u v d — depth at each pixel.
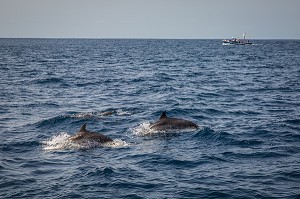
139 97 33.75
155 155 17.09
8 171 14.96
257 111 27.50
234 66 72.00
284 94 35.84
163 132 21.16
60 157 16.89
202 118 25.12
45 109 27.95
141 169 15.24
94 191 13.02
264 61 87.25
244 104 30.36
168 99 32.38
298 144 18.77
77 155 17.20
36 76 50.84
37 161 16.30
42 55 112.69
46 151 17.83
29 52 132.25
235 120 24.53
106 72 58.88
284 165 15.55
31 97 33.41
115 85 42.50
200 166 15.58
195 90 38.34
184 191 12.99
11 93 35.56
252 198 12.35
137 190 13.10
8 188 13.23
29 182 13.82
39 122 23.41
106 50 158.62
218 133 20.53
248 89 39.19
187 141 19.45
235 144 18.83
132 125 22.92
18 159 16.58
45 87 40.19
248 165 15.63
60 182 13.83
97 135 19.42
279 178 14.07
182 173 14.77
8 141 19.47
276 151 17.58
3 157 16.83
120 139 19.95
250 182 13.73
